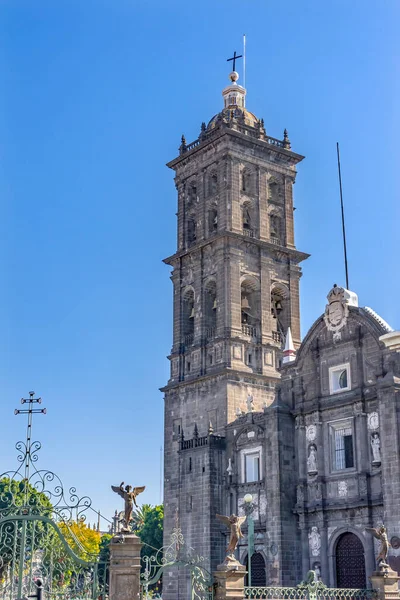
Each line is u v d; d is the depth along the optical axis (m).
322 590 40.69
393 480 59.12
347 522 64.38
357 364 66.69
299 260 98.50
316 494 67.25
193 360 91.94
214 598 34.56
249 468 75.50
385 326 65.56
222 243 91.88
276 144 101.19
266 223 96.69
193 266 96.06
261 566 70.50
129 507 32.91
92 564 32.03
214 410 86.56
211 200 97.31
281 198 99.94
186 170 101.81
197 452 79.44
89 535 87.62
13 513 31.50
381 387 61.47
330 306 70.19
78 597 32.44
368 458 64.12
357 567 63.22
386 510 59.03
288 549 67.12
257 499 72.56
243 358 88.88
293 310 95.81
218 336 89.06
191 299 97.00
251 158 97.44
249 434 75.56
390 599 40.84
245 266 92.75
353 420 65.81
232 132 95.12
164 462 89.94
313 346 71.19
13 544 31.30
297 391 71.62
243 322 93.50
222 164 95.62
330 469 67.31
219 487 77.44
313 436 68.75
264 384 88.69
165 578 79.31
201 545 76.19
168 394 93.00
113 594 31.30
